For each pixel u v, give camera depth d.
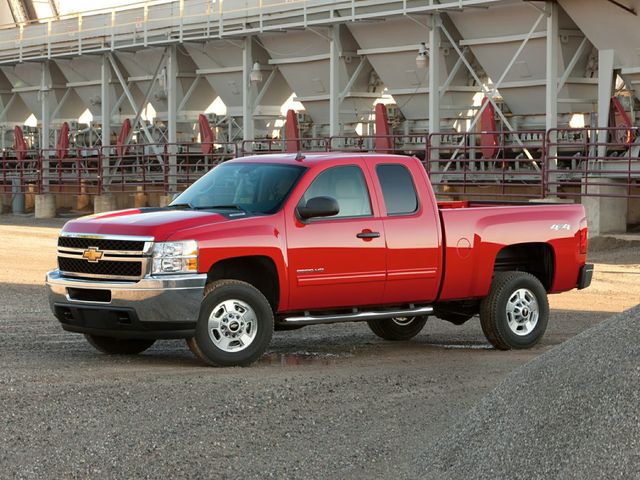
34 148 53.12
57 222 41.78
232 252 10.26
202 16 39.28
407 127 35.97
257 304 10.38
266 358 11.19
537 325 12.15
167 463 7.09
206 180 11.43
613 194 27.28
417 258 11.27
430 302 11.60
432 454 7.25
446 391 9.45
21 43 49.47
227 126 43.50
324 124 39.41
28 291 17.59
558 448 6.48
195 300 10.09
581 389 6.95
